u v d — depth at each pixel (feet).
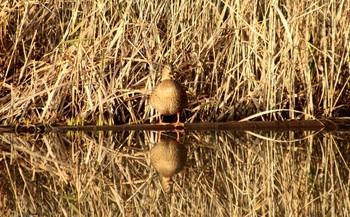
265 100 49.34
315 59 50.03
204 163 42.78
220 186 39.45
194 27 49.42
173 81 46.47
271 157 44.04
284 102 49.52
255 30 47.98
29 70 49.75
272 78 48.73
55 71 49.14
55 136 47.57
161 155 44.11
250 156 44.09
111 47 48.62
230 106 49.60
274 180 40.60
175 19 49.16
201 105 49.52
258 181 40.60
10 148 45.03
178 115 47.85
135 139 47.73
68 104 48.93
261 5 50.72
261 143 46.32
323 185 39.88
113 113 48.98
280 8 50.72
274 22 48.24
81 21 50.21
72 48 49.37
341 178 40.75
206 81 49.93
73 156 44.32
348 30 49.39
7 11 49.49
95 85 48.55
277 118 49.70
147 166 42.09
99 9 48.26
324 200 37.35
